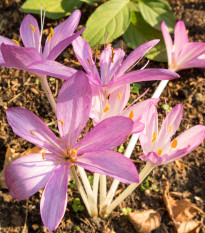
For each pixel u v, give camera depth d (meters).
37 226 0.36
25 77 0.45
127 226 0.37
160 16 0.49
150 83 0.47
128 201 0.39
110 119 0.27
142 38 0.49
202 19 0.53
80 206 0.37
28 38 0.34
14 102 0.43
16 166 0.28
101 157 0.28
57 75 0.29
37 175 0.29
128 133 0.27
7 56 0.28
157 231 0.37
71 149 0.29
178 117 0.32
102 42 0.44
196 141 0.31
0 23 0.46
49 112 0.43
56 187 0.28
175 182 0.40
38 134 0.29
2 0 0.46
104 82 0.34
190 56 0.42
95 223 0.36
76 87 0.28
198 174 0.41
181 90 0.46
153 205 0.39
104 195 0.36
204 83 0.47
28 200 0.37
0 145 0.40
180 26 0.41
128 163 0.27
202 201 0.39
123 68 0.32
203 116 0.45
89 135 0.28
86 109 0.29
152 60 0.49
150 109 0.31
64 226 0.36
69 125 0.29
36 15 0.50
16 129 0.29
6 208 0.37
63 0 0.50
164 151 0.32
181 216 0.38
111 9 0.45
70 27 0.32
